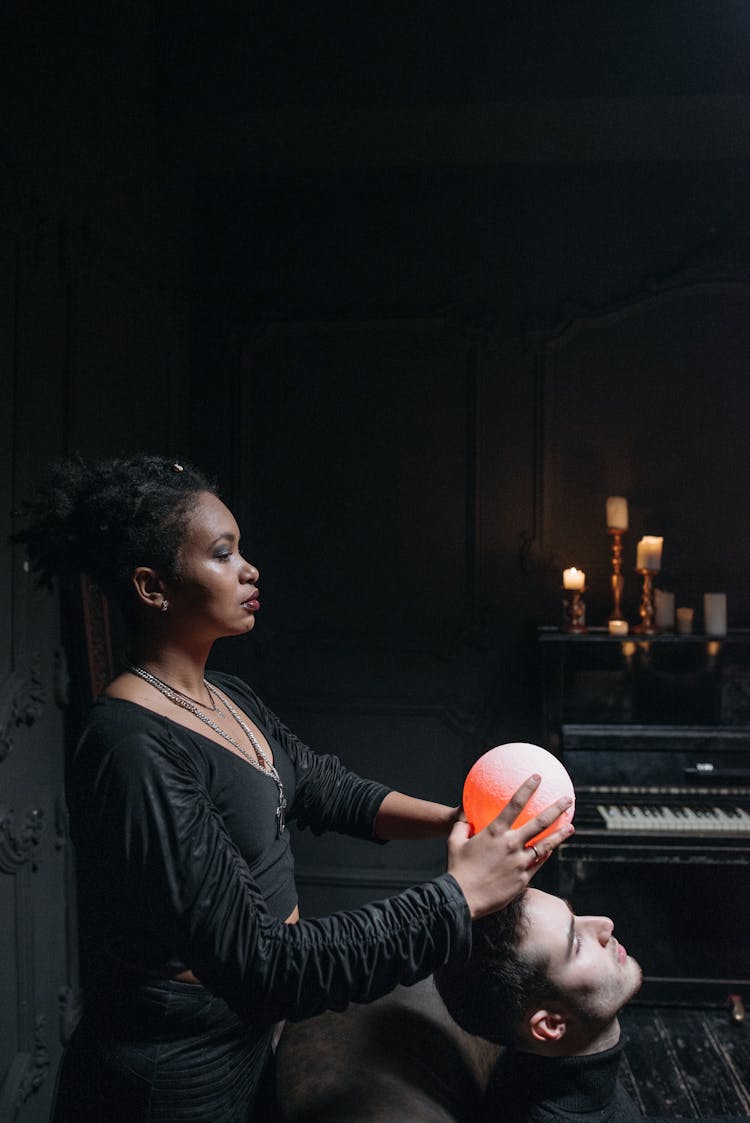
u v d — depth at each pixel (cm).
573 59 359
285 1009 111
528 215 417
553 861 368
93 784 120
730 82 353
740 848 347
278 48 369
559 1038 125
